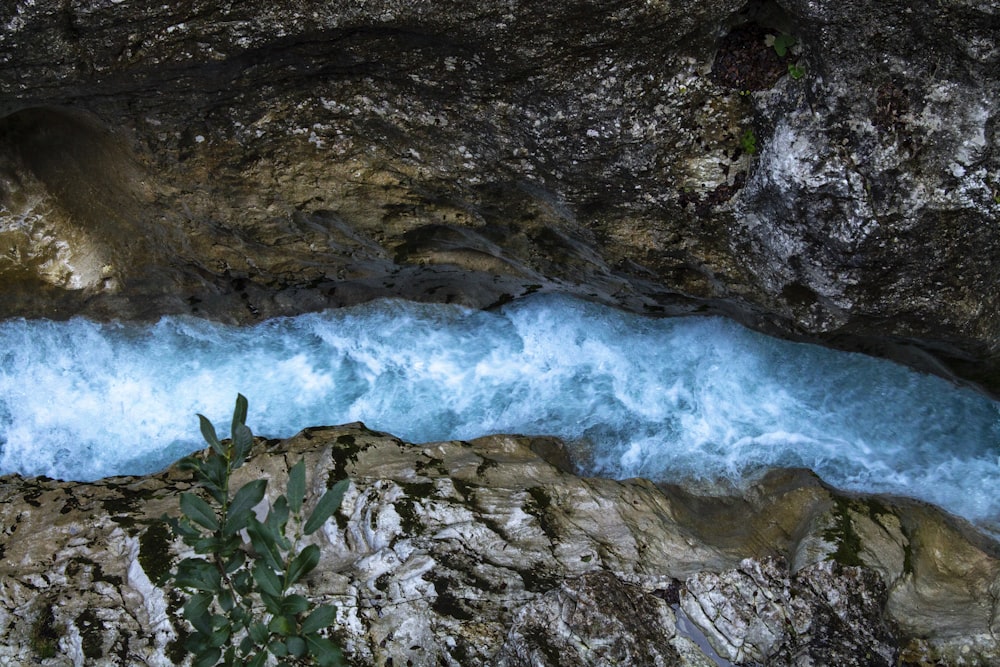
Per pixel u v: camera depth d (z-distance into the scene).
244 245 7.06
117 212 7.04
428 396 7.29
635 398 7.12
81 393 7.32
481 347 7.48
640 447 6.91
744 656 4.92
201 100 6.10
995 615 5.27
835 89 5.06
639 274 6.48
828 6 4.84
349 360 7.49
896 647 5.05
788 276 5.76
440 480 5.89
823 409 6.85
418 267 7.21
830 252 5.45
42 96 5.98
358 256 7.10
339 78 5.90
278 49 5.67
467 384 7.34
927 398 6.76
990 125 4.99
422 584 5.17
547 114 5.66
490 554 5.39
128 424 7.26
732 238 5.89
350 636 4.91
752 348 7.04
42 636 5.14
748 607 5.06
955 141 5.04
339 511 5.72
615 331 7.33
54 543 5.73
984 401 6.75
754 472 6.68
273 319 7.62
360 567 5.28
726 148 5.57
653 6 5.09
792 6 4.95
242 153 6.38
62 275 7.15
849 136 5.12
